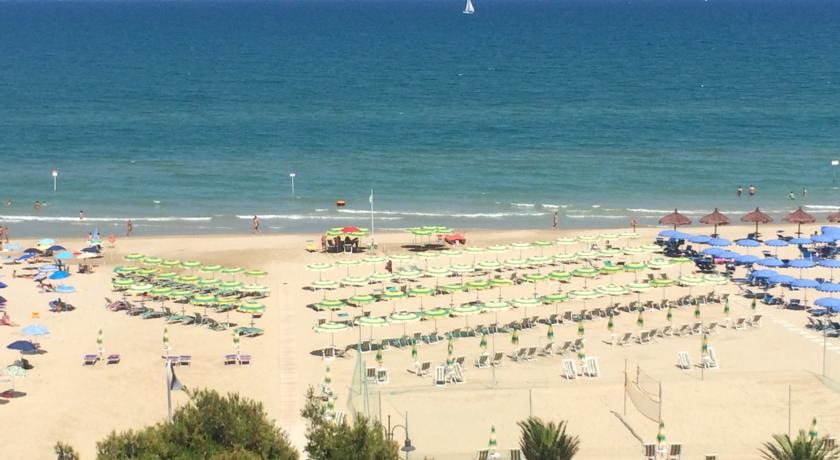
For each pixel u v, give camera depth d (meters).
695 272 68.31
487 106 152.38
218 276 67.44
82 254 69.56
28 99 160.50
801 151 115.31
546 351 52.44
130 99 161.12
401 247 76.19
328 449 33.31
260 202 92.19
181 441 32.56
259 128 131.62
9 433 43.47
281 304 61.62
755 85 176.50
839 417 43.38
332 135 126.25
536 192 96.12
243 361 51.62
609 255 69.62
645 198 94.00
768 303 61.19
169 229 82.94
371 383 48.28
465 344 54.41
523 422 39.50
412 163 109.00
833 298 57.62
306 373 50.34
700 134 126.56
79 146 118.69
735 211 89.12
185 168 106.44
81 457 41.16
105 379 49.53
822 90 167.88
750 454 40.03
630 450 40.44
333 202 92.38
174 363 51.31
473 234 80.50
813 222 79.12
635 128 131.38
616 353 52.75
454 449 40.12
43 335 55.22
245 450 31.11
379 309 60.44
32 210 88.94
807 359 51.44
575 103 155.50
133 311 59.69
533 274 65.19
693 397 45.91
